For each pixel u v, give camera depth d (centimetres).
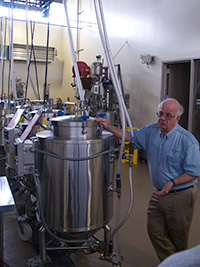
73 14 860
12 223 273
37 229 263
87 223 181
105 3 673
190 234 258
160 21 506
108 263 215
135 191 371
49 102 294
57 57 961
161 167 183
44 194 186
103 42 183
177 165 177
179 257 58
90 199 180
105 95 544
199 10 430
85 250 219
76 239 193
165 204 180
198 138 462
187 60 462
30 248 234
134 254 228
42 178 186
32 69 924
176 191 178
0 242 180
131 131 187
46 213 187
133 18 575
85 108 212
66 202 177
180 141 177
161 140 184
